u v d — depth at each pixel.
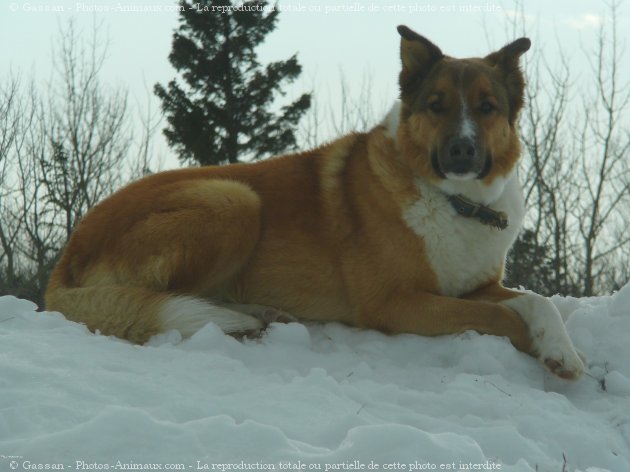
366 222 3.62
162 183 3.71
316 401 3.19
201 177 3.72
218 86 12.00
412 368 3.47
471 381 3.37
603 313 3.60
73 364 3.23
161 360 3.32
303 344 3.54
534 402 3.31
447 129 3.55
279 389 3.22
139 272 3.60
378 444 3.00
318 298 3.66
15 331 3.39
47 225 8.59
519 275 7.07
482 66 3.62
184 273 3.60
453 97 3.57
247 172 3.73
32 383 3.15
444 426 3.17
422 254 3.59
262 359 3.45
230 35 11.95
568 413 3.31
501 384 3.38
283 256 3.66
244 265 3.68
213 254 3.61
